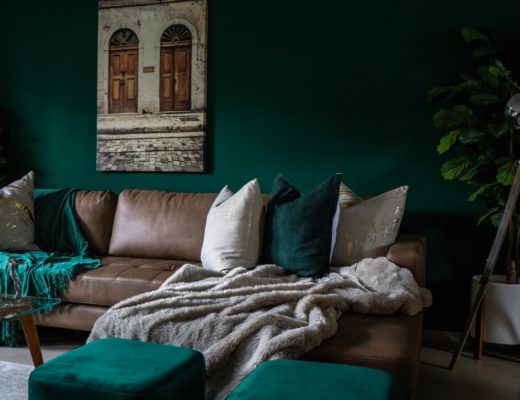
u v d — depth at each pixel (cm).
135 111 385
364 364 176
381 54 337
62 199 344
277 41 355
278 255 275
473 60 321
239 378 182
